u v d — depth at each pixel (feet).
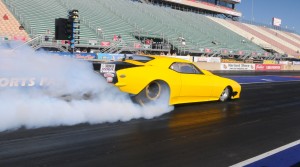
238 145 17.54
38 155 14.20
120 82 22.27
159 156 15.06
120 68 22.75
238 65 116.37
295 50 189.67
